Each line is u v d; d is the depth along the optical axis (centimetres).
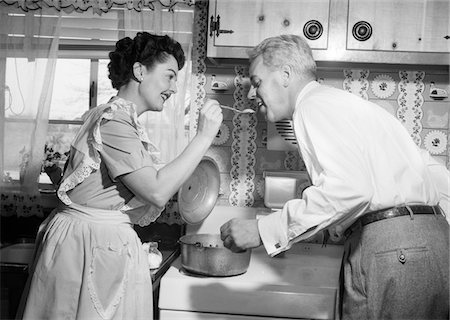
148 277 146
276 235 130
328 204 120
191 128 234
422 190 138
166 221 234
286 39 150
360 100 140
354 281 136
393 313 130
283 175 213
